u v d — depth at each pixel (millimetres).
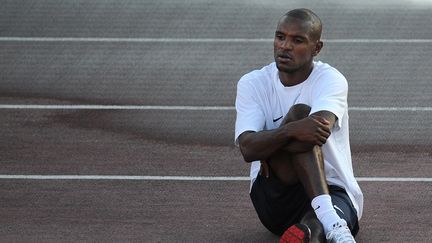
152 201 19906
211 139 24062
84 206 19594
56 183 20969
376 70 29156
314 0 35062
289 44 16266
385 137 24266
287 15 16359
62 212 19234
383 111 26141
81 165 22141
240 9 34156
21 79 28609
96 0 34875
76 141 23797
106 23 33062
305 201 16578
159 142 23812
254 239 17844
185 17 33469
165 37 31938
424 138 24250
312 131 15602
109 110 26203
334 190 16688
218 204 19703
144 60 30062
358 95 27312
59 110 26172
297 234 15031
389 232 18250
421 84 28141
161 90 27766
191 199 20000
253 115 16656
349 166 16938
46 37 31953
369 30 32438
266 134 15922
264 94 16844
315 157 15898
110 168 21953
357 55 30312
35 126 24875
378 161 22562
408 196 20250
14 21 33219
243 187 20750
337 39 31609
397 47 31000
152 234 18078
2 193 20312
